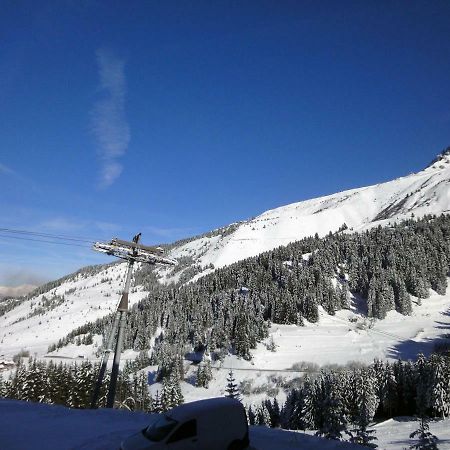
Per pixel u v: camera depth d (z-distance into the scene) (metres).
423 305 156.75
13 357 191.00
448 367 70.81
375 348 119.62
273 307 155.88
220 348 132.75
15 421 19.53
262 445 15.38
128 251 30.19
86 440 16.23
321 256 190.50
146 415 21.30
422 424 24.41
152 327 181.38
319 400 62.88
